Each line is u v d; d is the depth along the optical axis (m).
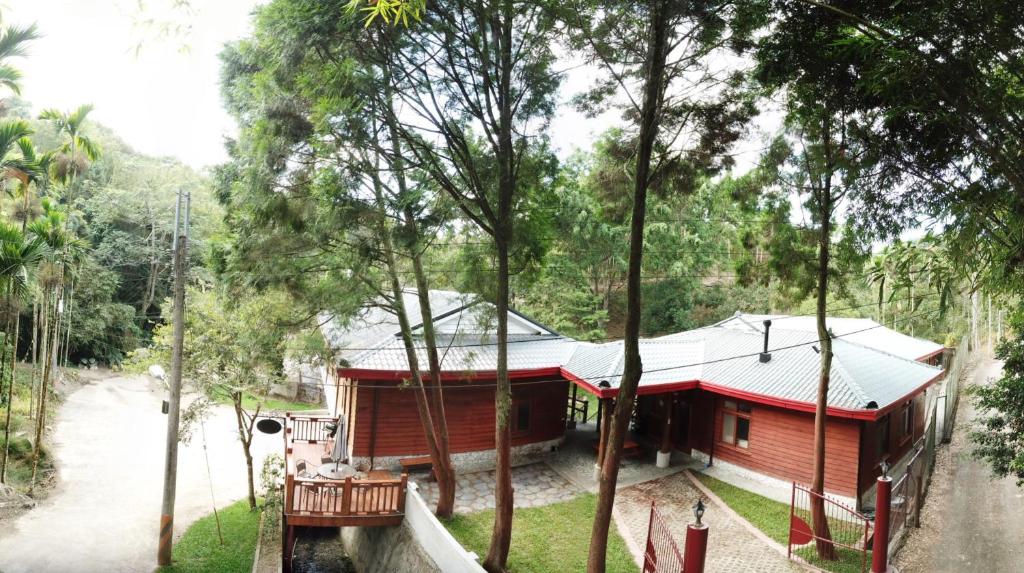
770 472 14.17
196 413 13.14
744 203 11.21
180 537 12.55
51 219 14.19
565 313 29.06
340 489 11.89
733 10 7.80
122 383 26.61
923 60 5.23
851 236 9.51
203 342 13.68
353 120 8.38
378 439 14.49
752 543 11.01
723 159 9.65
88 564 10.87
